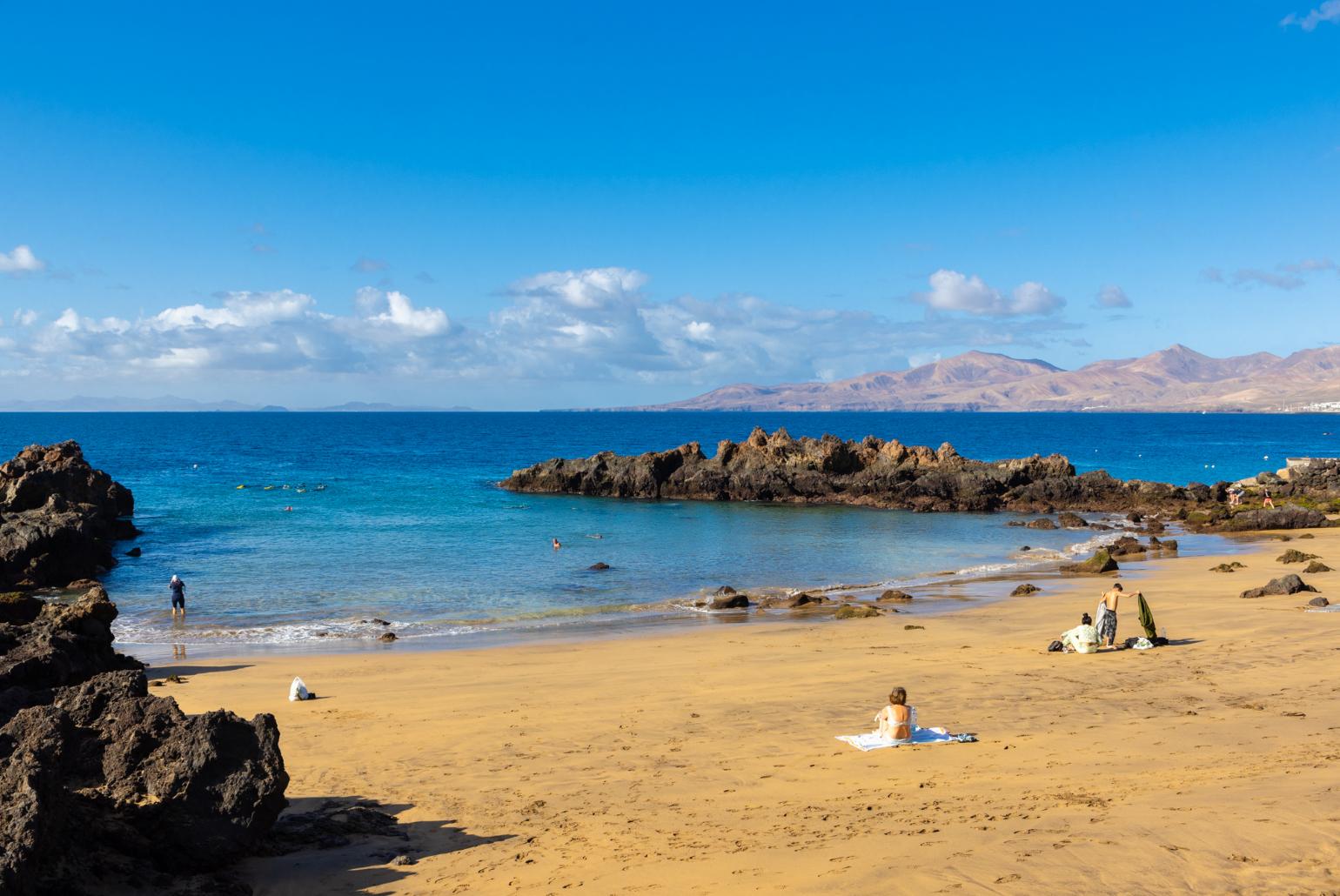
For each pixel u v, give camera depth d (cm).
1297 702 1603
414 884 1005
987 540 5412
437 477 10225
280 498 7712
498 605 3478
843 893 878
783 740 1559
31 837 830
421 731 1714
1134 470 11675
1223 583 3512
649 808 1237
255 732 1123
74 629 2231
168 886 955
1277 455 14688
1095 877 866
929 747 1459
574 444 18650
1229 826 966
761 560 4597
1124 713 1603
